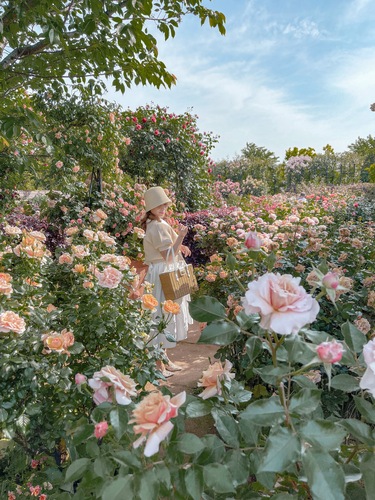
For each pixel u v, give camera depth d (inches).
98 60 151.6
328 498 30.2
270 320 36.6
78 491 41.4
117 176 278.5
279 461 32.0
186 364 147.3
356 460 43.4
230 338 44.9
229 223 246.7
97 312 94.6
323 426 33.7
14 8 122.5
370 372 34.3
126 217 245.4
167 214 250.1
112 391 43.6
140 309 102.8
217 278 145.6
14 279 102.7
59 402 82.1
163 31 162.2
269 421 36.2
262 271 132.2
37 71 163.2
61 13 130.0
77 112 249.6
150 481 33.0
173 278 132.6
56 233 241.0
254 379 115.5
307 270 139.3
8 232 114.0
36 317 85.4
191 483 34.4
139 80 174.1
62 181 240.8
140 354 95.8
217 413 43.2
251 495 42.3
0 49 152.5
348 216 325.7
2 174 246.4
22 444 83.8
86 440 41.4
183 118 402.9
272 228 169.9
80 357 93.9
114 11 142.3
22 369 75.2
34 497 76.9
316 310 36.9
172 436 36.9
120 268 106.1
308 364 38.4
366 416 37.9
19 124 113.1
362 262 138.6
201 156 415.5
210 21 175.8
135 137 379.6
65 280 125.3
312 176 965.8
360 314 106.8
